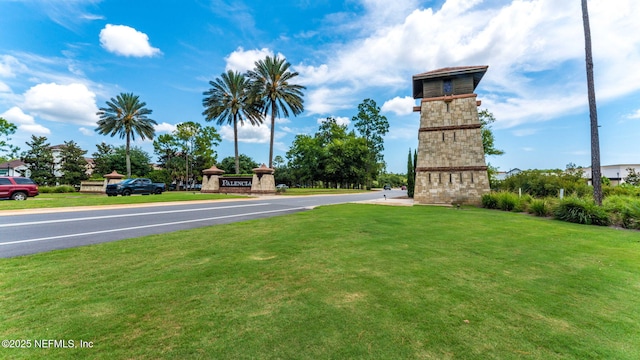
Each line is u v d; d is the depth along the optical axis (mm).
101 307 3594
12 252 6168
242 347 2803
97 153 54406
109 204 16766
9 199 17625
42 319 3270
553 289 4473
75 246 6770
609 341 3035
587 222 11227
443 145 20203
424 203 20188
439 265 5613
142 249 6555
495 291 4355
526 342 2982
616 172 44094
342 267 5383
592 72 13383
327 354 2713
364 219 11555
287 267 5340
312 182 64625
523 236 8578
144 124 43688
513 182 23781
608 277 5070
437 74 20422
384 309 3672
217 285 4402
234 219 11555
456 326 3283
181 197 22641
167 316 3396
